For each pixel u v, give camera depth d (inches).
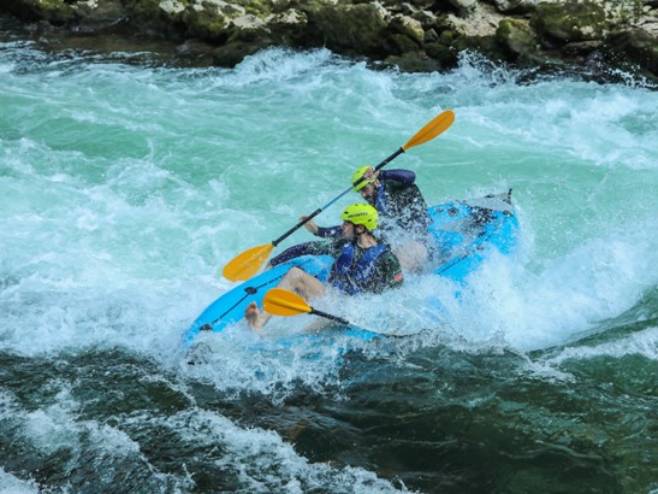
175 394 924.6
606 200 1328.7
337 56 1979.6
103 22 2218.3
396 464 828.0
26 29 2229.3
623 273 1143.0
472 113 1667.1
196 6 2110.0
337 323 983.0
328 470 821.9
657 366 948.6
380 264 978.7
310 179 1402.6
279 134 1565.0
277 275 1057.5
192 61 2006.6
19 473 813.9
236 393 925.8
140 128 1577.3
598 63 1811.0
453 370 954.1
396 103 1727.4
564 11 1867.6
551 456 825.5
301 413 897.5
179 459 834.8
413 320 996.6
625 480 792.9
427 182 1392.7
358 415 893.8
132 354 987.9
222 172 1421.0
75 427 873.5
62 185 1374.3
